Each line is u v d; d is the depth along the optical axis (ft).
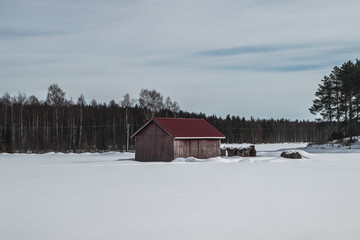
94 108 360.89
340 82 270.26
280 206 49.06
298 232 36.76
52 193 60.44
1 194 59.62
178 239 34.50
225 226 39.04
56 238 34.99
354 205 49.55
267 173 91.61
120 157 182.91
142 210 46.96
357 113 251.39
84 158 176.04
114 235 35.88
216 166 115.85
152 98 295.28
